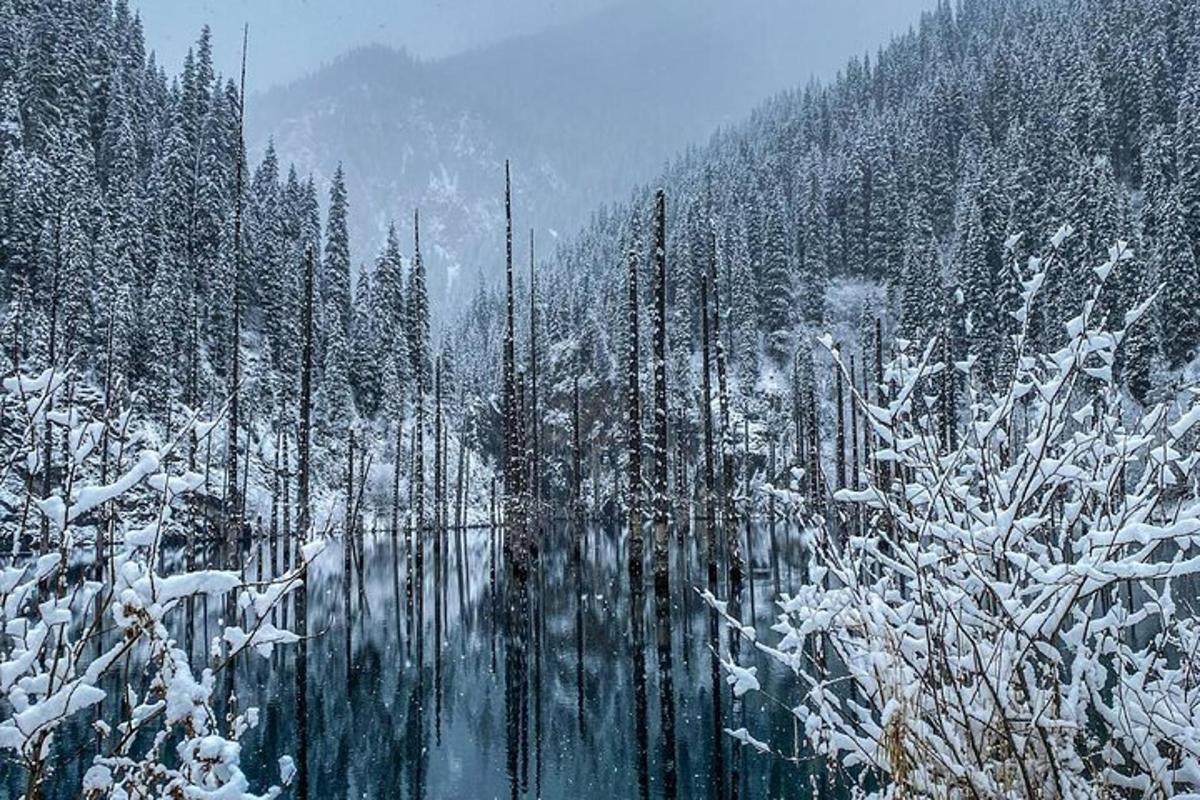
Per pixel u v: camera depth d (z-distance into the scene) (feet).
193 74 225.15
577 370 284.82
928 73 412.98
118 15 238.68
